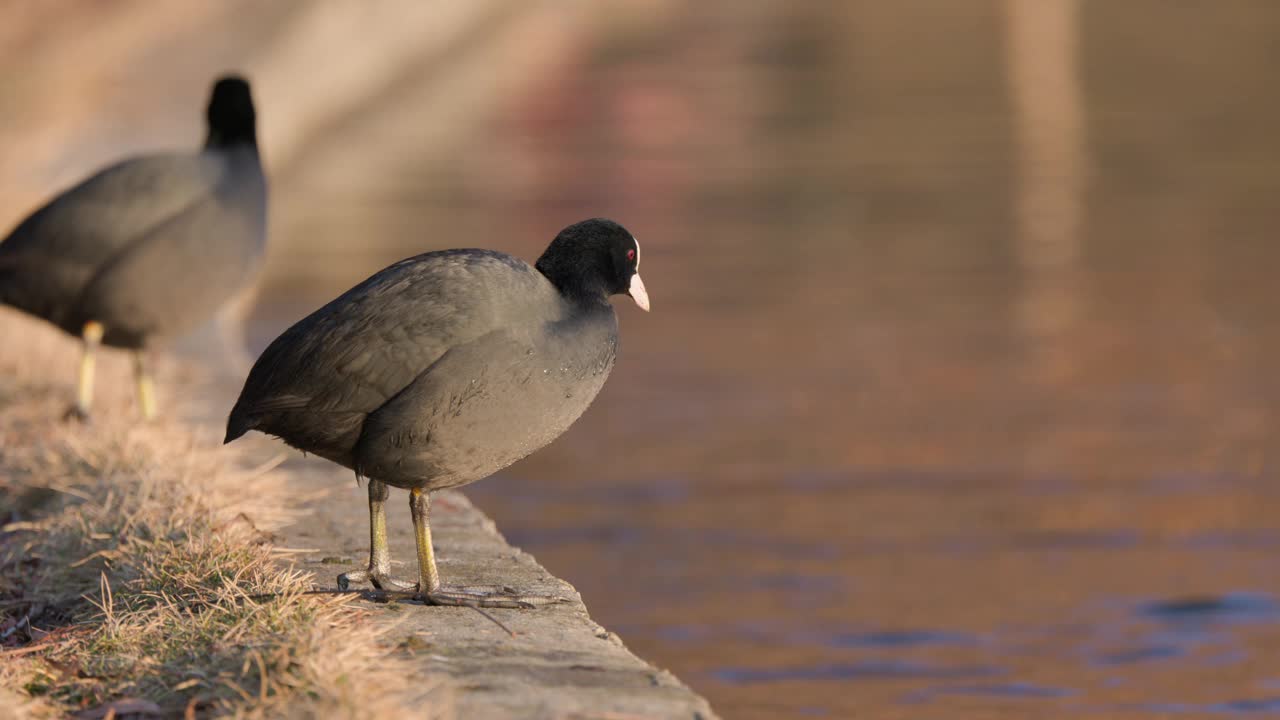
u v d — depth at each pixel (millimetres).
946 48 59375
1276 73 50938
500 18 61719
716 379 21281
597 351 7367
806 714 10891
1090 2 70438
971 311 24734
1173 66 53344
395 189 36031
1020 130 42781
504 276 7230
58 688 6648
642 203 33906
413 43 53750
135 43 43000
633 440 18812
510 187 35906
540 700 6324
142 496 9000
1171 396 20141
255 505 9312
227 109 10914
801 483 17109
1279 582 13977
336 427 7262
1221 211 32188
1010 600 13602
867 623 12914
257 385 7312
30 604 8109
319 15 49562
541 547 15180
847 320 24281
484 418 7184
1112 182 35500
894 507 16297
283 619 6852
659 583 13930
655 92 50594
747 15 69125
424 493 7562
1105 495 16531
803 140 41906
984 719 10805
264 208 11031
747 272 27578
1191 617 13070
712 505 16406
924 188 35250
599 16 66750
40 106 33031
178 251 10664
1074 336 23203
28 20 43969
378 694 6102
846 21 67062
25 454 10289
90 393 11078
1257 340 22781
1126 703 11109
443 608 7535
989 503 16391
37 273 10727
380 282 7262
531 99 49438
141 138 30812
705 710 6270
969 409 19750
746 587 13898
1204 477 17125
